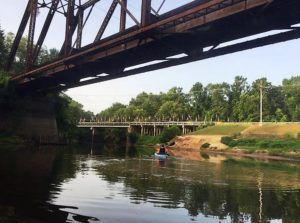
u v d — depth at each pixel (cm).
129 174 2658
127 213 1396
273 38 2458
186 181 2406
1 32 7869
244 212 1540
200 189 2077
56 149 5681
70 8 4450
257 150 8431
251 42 2591
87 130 14850
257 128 10356
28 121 6650
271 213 1555
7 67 6556
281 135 9369
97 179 2288
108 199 1633
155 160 4409
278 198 1928
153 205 1555
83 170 2781
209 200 1747
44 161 3297
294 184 2577
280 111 14262
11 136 6238
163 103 18438
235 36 2689
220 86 16725
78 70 4728
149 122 14450
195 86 17888
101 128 14912
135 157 4791
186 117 17450
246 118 14600
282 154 7756
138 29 3025
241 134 10056
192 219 1366
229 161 5119
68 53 4378
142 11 2994
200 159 5253
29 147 5491
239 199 1825
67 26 4422
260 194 2030
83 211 1392
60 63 4488
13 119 6438
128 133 14212
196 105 17550
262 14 2353
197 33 2764
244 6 2330
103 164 3416
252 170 3641
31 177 2180
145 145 13288
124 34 3228
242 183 2480
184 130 13388
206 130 11719
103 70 4316
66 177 2292
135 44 3347
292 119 14538
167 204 1594
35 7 5562
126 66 4022
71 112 10562
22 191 1700
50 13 5400
